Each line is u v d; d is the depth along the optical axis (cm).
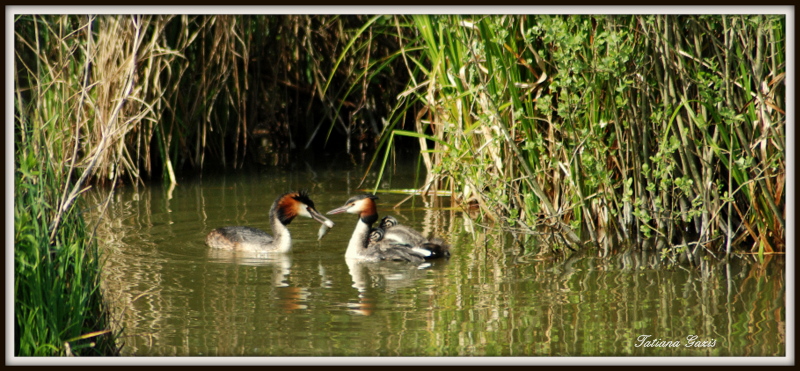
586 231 1462
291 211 1384
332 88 2573
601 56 1309
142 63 2008
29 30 1789
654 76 1338
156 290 1134
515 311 1035
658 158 1230
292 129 2598
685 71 1238
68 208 928
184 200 1794
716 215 1302
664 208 1325
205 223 1565
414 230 1359
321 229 1398
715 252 1316
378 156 2462
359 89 2586
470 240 1428
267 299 1095
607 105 1355
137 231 1490
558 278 1184
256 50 2386
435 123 1728
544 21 1196
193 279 1192
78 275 856
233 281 1183
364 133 2623
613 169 1430
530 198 1455
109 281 1170
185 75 2184
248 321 1002
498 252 1346
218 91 2208
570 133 1327
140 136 2044
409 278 1198
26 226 802
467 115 1516
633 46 1275
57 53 1836
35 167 884
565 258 1300
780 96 1252
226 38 2156
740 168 1217
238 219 1599
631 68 1295
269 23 2416
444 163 1423
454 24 1373
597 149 1319
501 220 1370
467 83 1434
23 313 805
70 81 1822
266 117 2544
